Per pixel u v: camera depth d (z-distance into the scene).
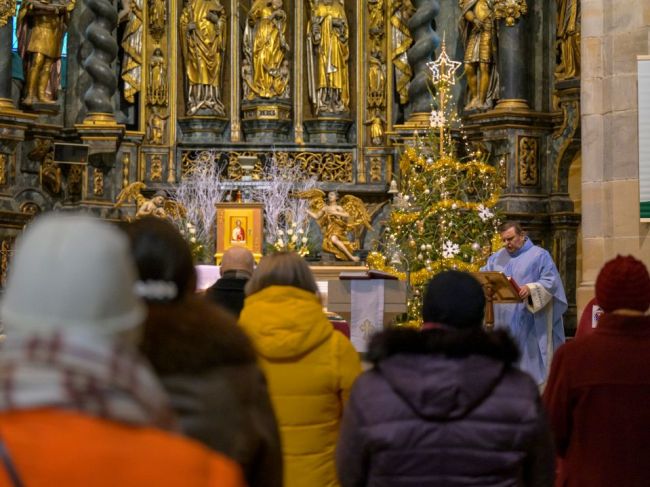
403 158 15.15
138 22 16.70
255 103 16.89
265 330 4.12
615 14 9.20
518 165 15.68
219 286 5.23
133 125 16.77
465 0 16.22
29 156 15.82
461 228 12.89
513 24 15.75
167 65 16.86
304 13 17.19
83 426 1.64
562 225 15.56
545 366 10.54
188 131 16.86
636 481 4.22
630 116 9.10
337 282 7.80
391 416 3.29
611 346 4.28
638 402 4.23
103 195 16.19
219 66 16.92
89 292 1.68
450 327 3.43
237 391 2.78
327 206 15.15
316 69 17.03
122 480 1.62
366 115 17.02
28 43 15.66
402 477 3.29
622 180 9.12
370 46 17.08
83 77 16.41
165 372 2.71
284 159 16.70
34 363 1.64
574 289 15.58
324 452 4.22
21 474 1.60
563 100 15.45
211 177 15.71
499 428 3.27
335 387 4.22
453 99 16.61
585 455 4.27
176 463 1.65
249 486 2.90
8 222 15.30
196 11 16.81
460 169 13.28
